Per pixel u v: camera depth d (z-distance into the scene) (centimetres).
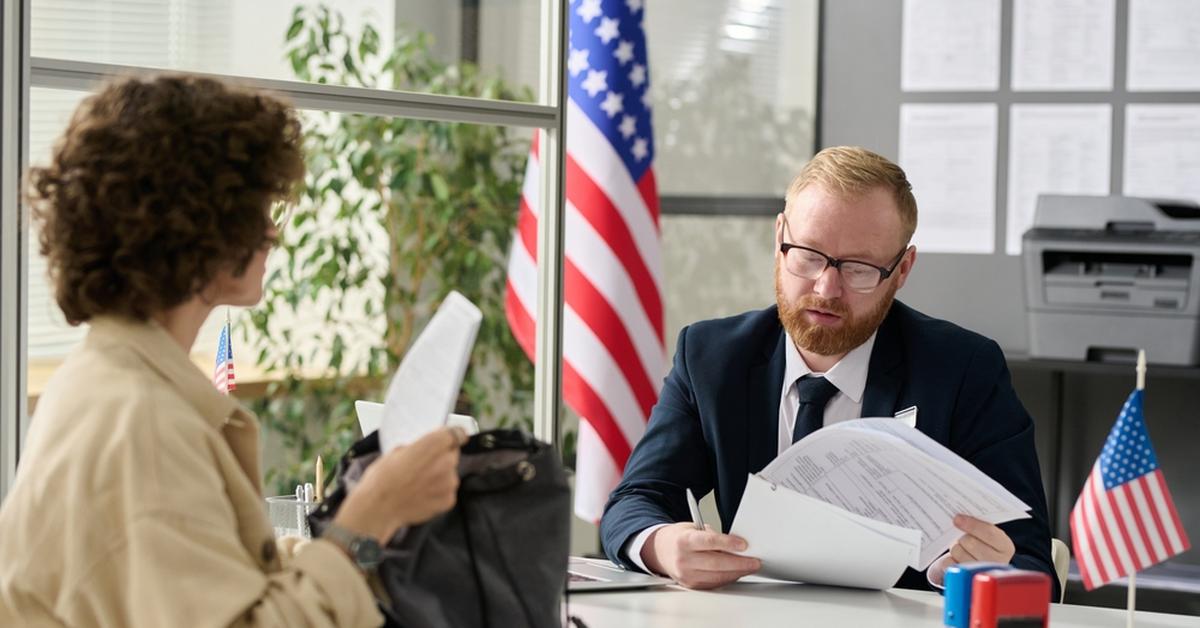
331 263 372
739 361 205
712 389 203
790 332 197
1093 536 152
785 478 169
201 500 103
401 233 389
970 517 163
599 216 323
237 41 347
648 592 173
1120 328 328
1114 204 328
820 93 389
